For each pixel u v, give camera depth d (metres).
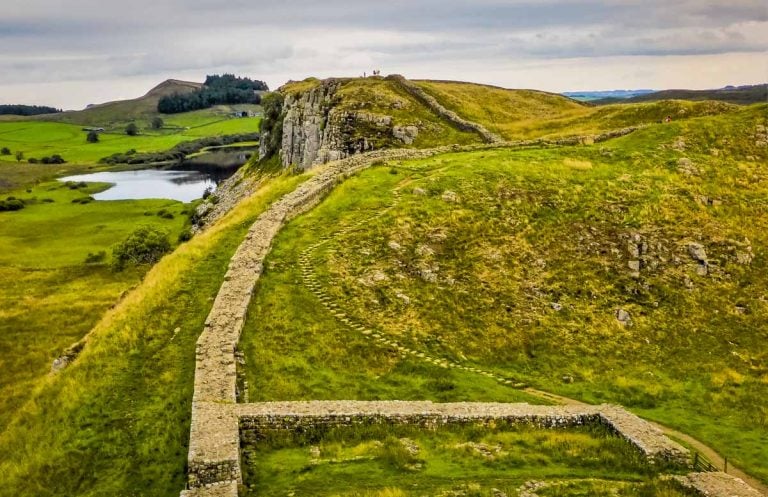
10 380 46.31
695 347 38.06
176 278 38.53
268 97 142.50
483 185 50.59
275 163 117.50
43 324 59.03
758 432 29.86
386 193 49.97
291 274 38.69
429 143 74.38
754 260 46.22
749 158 60.19
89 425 27.09
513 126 81.88
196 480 20.45
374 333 34.66
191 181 198.12
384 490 19.78
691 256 45.38
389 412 25.25
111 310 42.06
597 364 35.59
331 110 83.44
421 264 40.91
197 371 27.66
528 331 37.38
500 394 30.92
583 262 43.66
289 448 23.73
